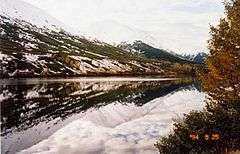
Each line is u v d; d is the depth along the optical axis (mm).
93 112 58750
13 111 53906
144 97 89875
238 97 19391
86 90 109625
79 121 48281
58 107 62750
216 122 18016
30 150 30484
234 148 16516
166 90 115625
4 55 195125
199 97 82625
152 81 186250
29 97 78062
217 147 17125
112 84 149750
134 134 38250
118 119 52312
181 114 51406
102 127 45031
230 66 20297
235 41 20172
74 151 30750
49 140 34969
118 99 83812
